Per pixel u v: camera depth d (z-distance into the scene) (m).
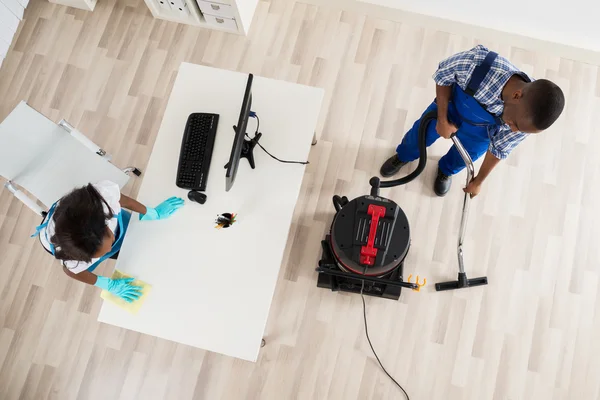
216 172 2.08
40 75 3.03
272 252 1.99
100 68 3.03
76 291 2.70
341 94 2.93
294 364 2.57
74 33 3.09
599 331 2.55
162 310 1.95
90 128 2.94
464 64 1.72
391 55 2.98
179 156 2.11
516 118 1.61
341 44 3.01
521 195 2.74
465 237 2.69
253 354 1.90
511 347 2.54
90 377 2.58
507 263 2.65
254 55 3.01
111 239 1.80
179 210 2.04
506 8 2.75
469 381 2.51
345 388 2.53
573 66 2.93
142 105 2.96
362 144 2.85
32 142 2.25
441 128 1.98
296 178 2.05
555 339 2.54
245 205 2.03
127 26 3.09
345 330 2.59
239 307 1.94
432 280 2.64
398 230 2.01
